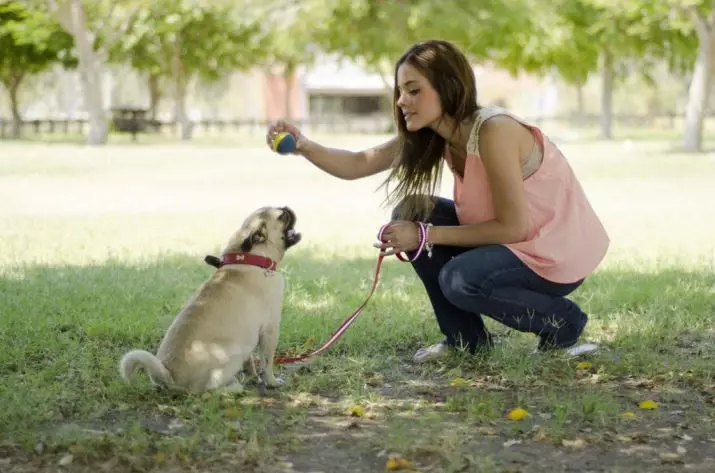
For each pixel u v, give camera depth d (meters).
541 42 32.47
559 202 4.75
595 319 5.97
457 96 4.52
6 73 43.31
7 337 5.39
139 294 6.69
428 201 4.82
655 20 29.31
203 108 71.50
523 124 4.62
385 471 3.52
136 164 22.55
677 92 69.00
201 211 12.80
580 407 4.20
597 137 40.19
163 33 36.88
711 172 19.11
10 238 9.89
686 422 4.06
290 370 4.90
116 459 3.58
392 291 6.76
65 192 15.52
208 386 4.29
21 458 3.62
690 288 6.76
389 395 4.49
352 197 14.82
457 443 3.73
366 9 30.62
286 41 33.56
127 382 4.31
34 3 34.22
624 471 3.48
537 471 3.50
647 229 10.55
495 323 5.86
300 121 48.62
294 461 3.62
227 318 4.32
